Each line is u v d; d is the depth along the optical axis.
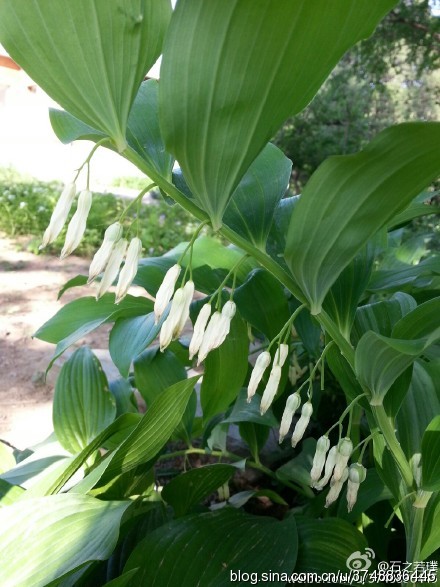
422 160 0.12
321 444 0.17
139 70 0.13
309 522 0.25
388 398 0.20
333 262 0.15
